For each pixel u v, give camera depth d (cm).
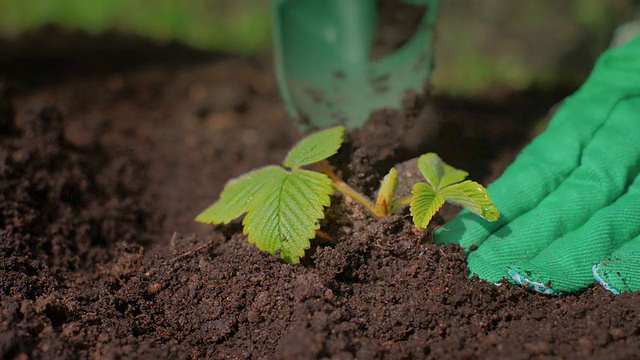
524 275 38
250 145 57
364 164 43
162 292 40
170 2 79
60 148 50
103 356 36
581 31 74
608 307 37
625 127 41
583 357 35
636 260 38
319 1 51
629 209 40
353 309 38
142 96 64
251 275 40
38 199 47
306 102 49
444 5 83
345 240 40
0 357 35
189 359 38
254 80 66
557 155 41
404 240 40
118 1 78
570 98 44
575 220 40
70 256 45
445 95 60
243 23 77
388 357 36
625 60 44
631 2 62
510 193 41
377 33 51
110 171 53
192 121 61
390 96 48
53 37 73
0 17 74
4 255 41
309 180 40
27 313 37
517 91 61
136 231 49
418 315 38
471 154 52
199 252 41
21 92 63
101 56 70
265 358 38
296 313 38
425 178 42
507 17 80
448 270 39
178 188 53
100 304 39
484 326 37
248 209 40
